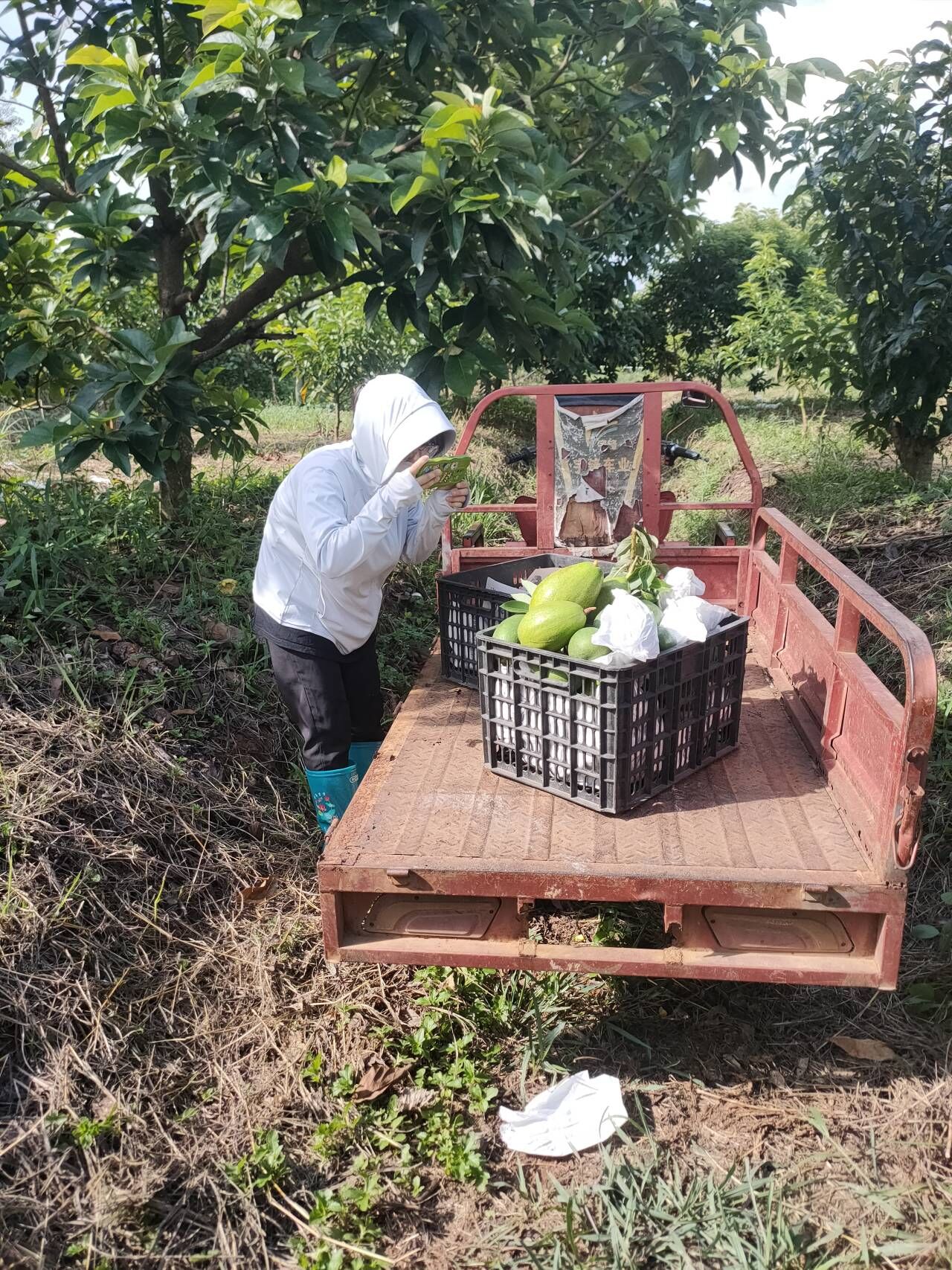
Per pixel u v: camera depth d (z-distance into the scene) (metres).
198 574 5.10
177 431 5.12
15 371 5.12
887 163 6.91
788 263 12.99
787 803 2.66
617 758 2.54
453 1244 2.31
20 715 3.64
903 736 2.11
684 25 5.54
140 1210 2.33
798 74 5.45
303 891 3.57
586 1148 2.54
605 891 2.34
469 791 2.81
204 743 4.08
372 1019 3.01
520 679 2.75
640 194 6.79
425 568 6.61
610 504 4.07
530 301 5.02
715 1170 2.48
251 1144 2.57
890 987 2.29
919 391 7.06
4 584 4.23
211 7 4.04
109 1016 2.83
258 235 4.23
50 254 6.29
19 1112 2.51
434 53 5.23
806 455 9.40
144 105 4.47
